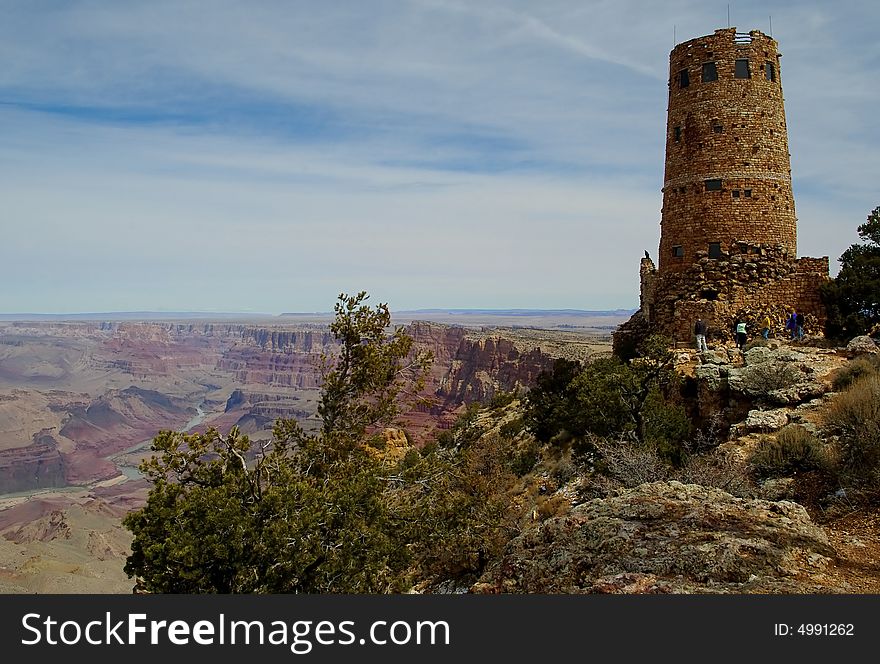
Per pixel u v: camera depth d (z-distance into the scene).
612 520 13.20
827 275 35.62
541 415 40.41
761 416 24.09
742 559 11.24
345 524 17.05
